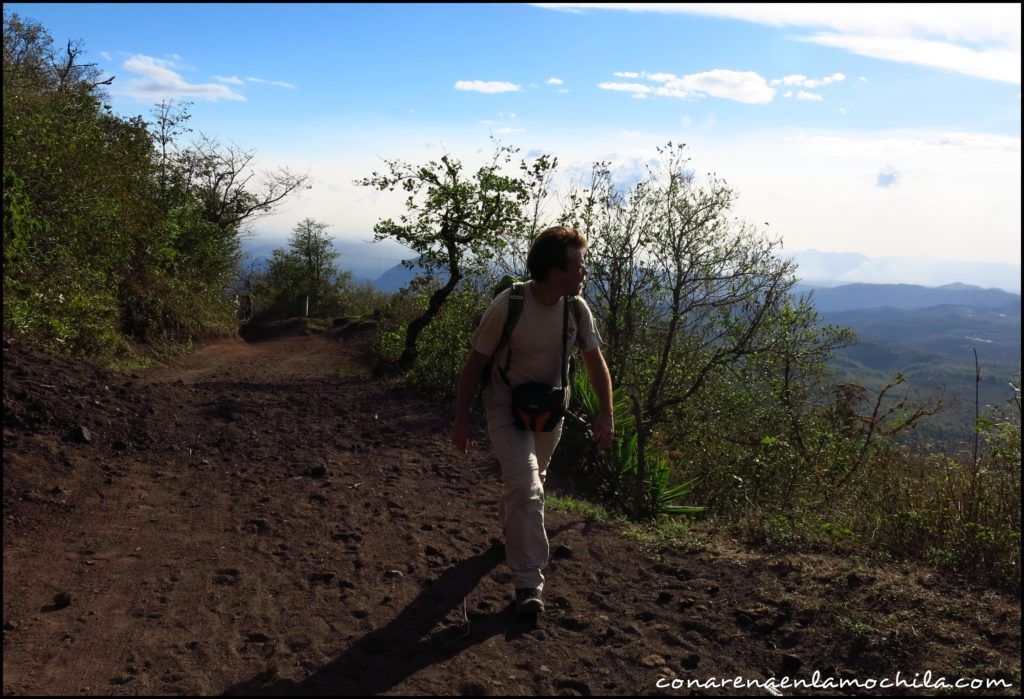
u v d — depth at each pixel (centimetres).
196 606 362
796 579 370
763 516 504
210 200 3067
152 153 2306
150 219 1894
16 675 293
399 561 421
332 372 1666
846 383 964
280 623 341
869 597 341
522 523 338
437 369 1078
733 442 966
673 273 966
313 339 2702
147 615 351
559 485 650
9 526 457
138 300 1803
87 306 1338
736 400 990
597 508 560
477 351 342
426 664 301
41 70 1694
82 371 760
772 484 759
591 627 334
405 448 715
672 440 980
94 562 419
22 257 1151
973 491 461
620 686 285
